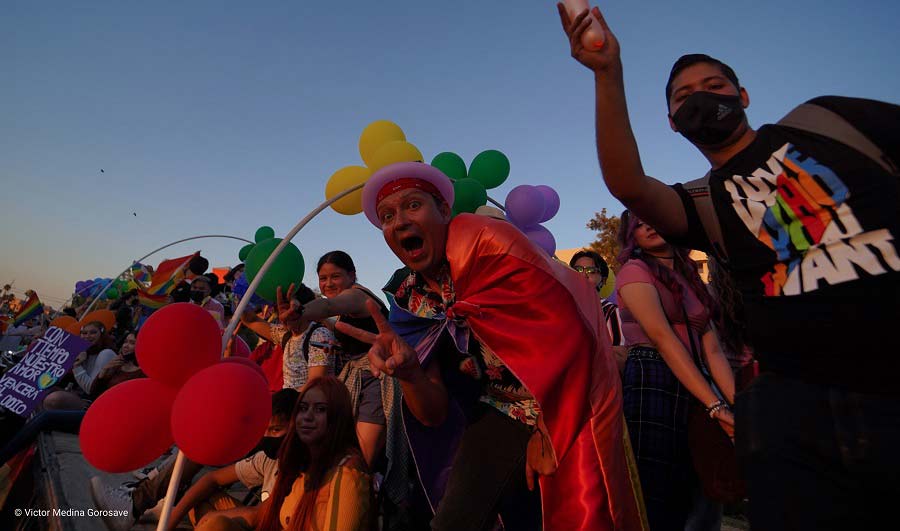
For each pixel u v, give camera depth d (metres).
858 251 1.09
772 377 1.23
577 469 1.77
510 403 2.06
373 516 2.28
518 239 1.93
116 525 2.79
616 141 1.32
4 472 4.29
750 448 1.19
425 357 2.09
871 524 1.05
